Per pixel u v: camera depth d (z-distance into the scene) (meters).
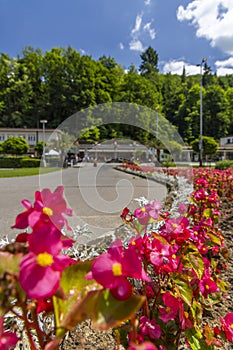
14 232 3.39
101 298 0.55
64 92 32.38
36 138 38.97
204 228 2.03
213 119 50.34
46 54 47.28
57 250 0.57
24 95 44.16
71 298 0.61
